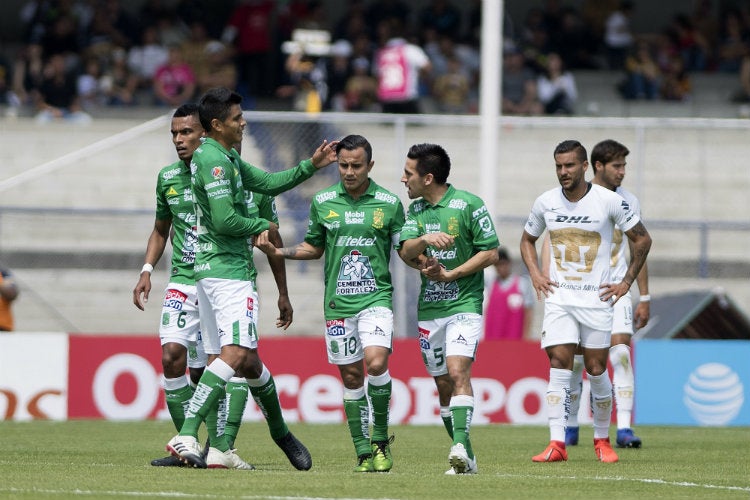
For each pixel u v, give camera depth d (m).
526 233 33.41
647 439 41.72
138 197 67.25
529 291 53.56
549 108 77.44
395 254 57.41
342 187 28.77
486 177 56.25
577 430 38.47
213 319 28.11
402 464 31.88
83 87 78.69
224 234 27.30
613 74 86.50
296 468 29.38
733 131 67.50
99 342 48.56
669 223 59.59
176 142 30.08
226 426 29.00
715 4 96.06
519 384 49.19
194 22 84.88
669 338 51.59
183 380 30.55
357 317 28.44
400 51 69.81
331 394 49.00
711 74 88.38
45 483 24.62
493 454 35.44
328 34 76.25
